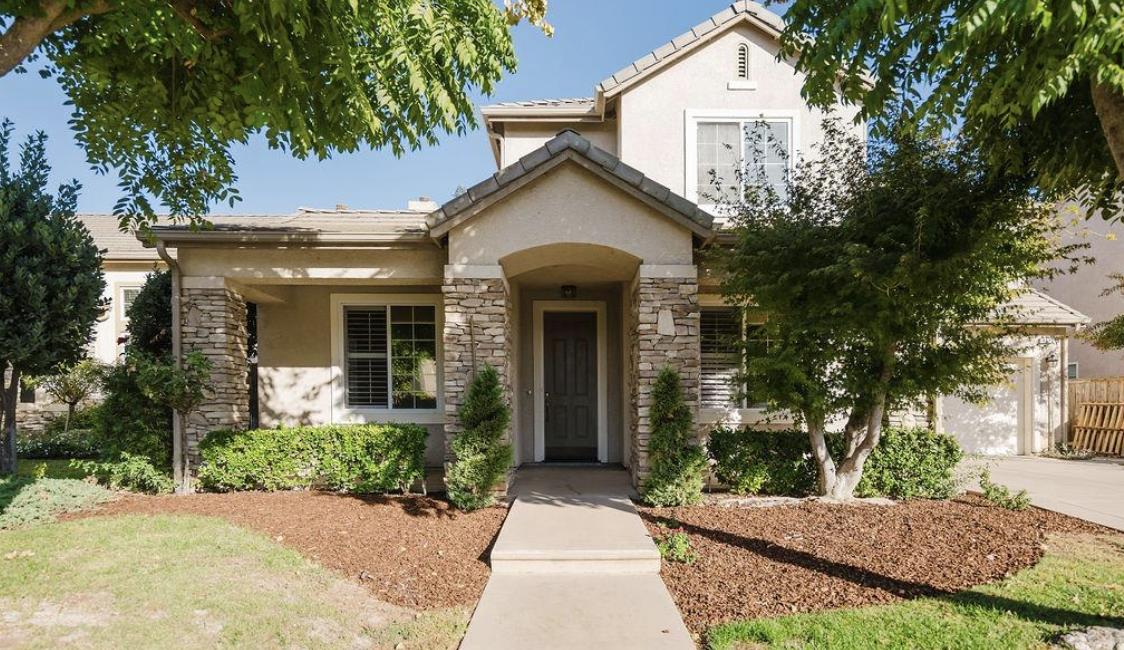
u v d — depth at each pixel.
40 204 9.48
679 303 8.58
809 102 5.13
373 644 4.34
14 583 5.00
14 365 9.48
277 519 7.41
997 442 13.88
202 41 5.59
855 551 6.23
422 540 6.75
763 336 8.21
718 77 11.58
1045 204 6.80
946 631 4.38
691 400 8.52
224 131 6.41
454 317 8.57
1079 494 9.05
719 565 5.90
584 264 9.85
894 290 6.83
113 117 6.37
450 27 5.71
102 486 9.20
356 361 11.66
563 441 12.26
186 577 5.21
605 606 4.94
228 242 9.19
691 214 8.41
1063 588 5.21
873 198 7.04
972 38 3.66
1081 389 14.68
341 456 8.93
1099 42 3.09
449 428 8.55
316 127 6.73
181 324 9.39
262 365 11.40
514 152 12.48
